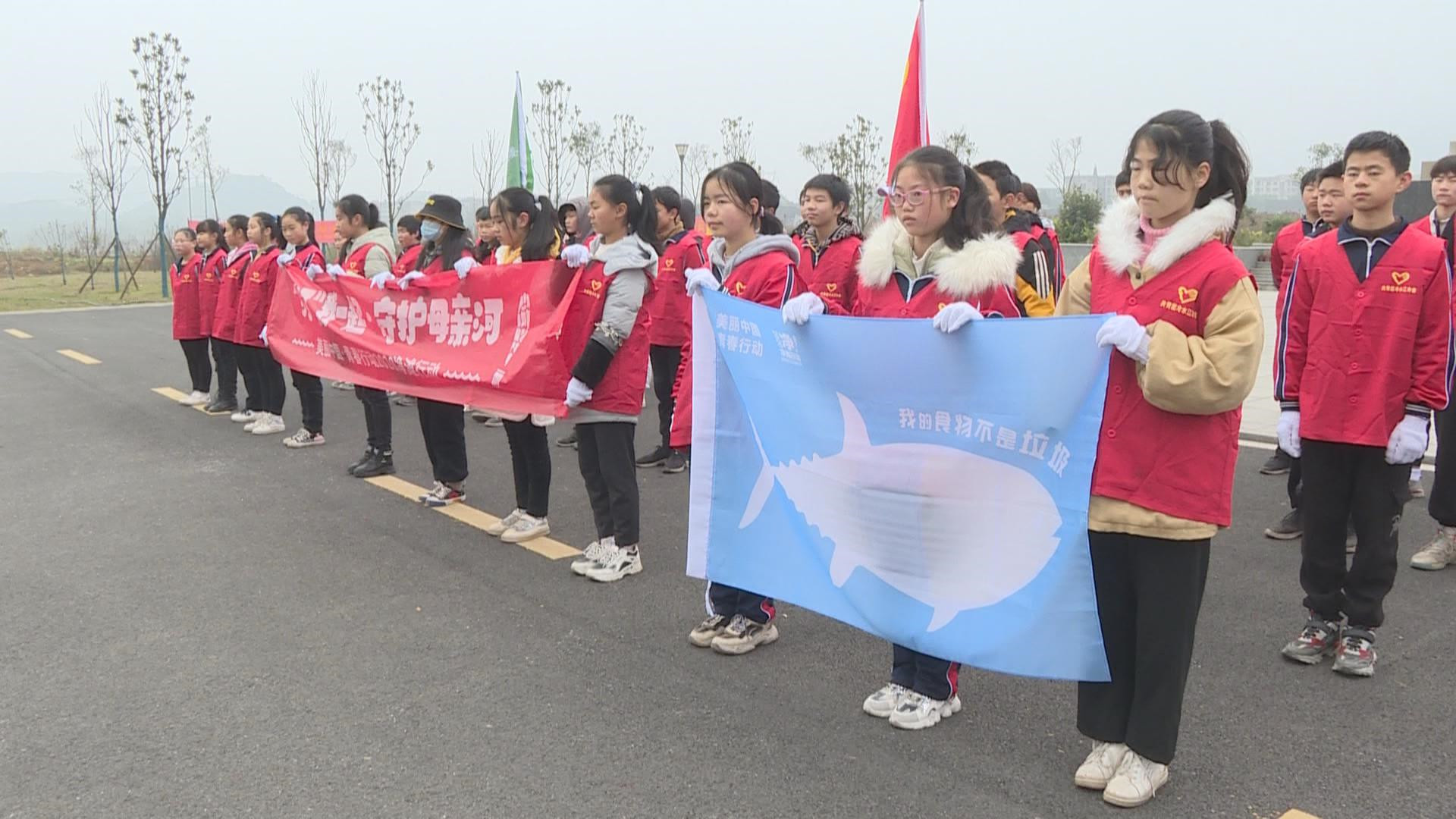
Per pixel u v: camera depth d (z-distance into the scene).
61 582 4.74
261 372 8.37
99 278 32.38
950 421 2.96
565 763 3.09
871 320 3.11
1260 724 3.35
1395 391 3.58
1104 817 2.80
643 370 4.73
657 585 4.73
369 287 6.41
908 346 3.03
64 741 3.23
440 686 3.64
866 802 2.88
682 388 4.04
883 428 3.12
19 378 11.52
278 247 8.24
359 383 6.63
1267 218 31.39
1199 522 2.68
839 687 3.65
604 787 2.95
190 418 9.12
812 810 2.83
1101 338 2.59
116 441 8.05
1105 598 2.86
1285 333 3.93
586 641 4.07
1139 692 2.82
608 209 4.59
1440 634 4.10
